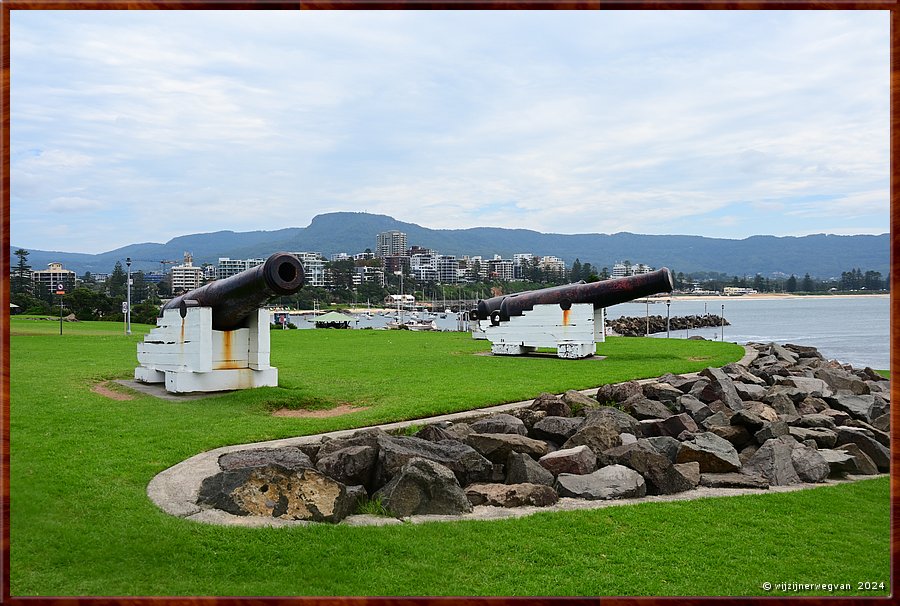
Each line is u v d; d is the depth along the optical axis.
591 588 6.71
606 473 9.59
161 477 9.00
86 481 8.74
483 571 7.04
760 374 20.08
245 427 11.69
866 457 11.30
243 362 15.59
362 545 7.42
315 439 10.99
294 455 9.23
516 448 10.33
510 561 7.27
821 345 48.59
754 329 73.06
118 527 7.48
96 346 25.44
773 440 11.03
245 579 6.69
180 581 6.58
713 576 7.04
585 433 10.70
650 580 6.93
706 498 9.35
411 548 7.42
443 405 13.58
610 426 11.05
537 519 8.33
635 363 21.25
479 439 10.30
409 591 6.58
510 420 11.79
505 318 24.44
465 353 25.19
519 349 23.91
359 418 12.53
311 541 7.41
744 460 11.27
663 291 22.09
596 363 21.27
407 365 20.83
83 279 76.88
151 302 62.78
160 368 15.80
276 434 11.25
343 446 9.69
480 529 7.98
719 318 83.25
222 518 7.83
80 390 14.88
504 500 8.80
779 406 14.83
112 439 10.71
